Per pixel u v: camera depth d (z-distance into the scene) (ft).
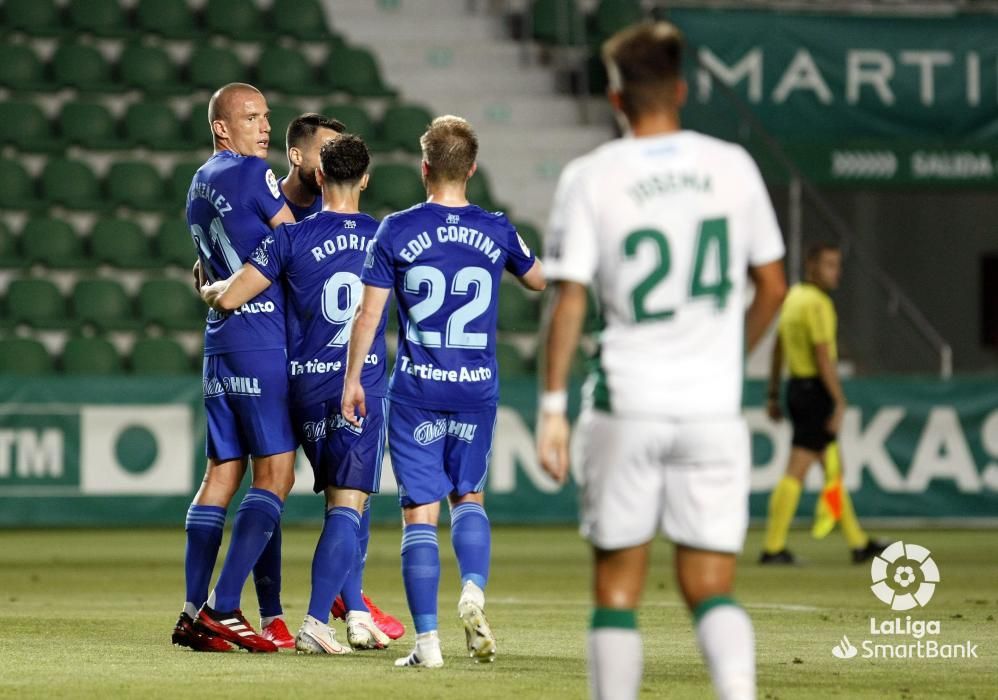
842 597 101.40
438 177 65.72
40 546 148.05
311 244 69.82
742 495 44.62
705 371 44.14
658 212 44.16
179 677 60.13
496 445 173.37
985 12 234.99
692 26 220.02
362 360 64.13
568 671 62.85
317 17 235.61
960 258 250.16
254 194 71.31
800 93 222.28
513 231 66.69
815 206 202.49
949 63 225.76
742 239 44.83
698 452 44.01
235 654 68.64
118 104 217.77
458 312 65.16
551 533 168.55
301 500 172.35
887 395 179.42
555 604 96.22
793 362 131.03
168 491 167.53
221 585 69.46
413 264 64.44
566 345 44.32
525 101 233.14
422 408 65.21
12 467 163.53
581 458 45.47
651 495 44.37
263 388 70.49
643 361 44.06
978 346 250.57
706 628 43.83
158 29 228.63
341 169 71.10
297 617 87.40
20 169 204.54
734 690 42.80
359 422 64.59
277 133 215.92
